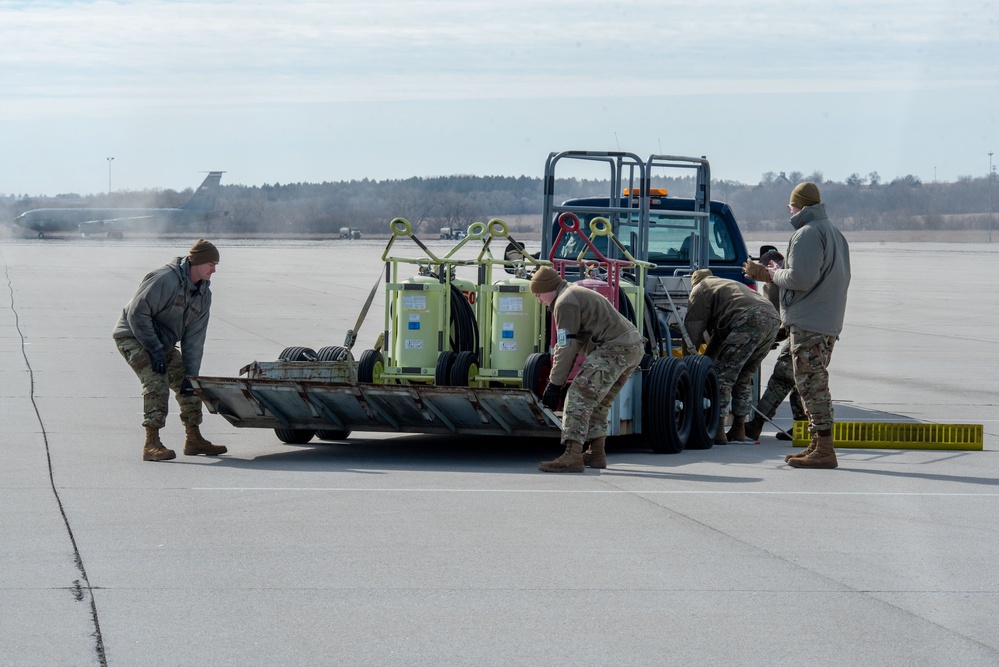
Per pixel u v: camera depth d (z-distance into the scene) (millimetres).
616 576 11773
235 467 18062
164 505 14906
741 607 10781
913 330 54406
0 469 17406
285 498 15484
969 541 13547
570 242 26625
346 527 13766
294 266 124688
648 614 10531
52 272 100562
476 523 14102
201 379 18891
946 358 41469
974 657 9484
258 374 19719
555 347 18328
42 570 11688
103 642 9570
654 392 20000
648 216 23016
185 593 10977
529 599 10945
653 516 14695
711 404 21531
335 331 47312
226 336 44219
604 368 17891
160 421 18531
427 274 21391
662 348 21797
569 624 10211
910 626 10281
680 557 12578
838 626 10258
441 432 19203
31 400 25906
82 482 16453
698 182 24328
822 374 18812
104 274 97688
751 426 22984
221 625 10055
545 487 16641
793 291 18859
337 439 21859
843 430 21797
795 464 18969
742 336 21891
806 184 18719
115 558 12195
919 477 18078
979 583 11711
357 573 11750
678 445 20406
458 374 19812
